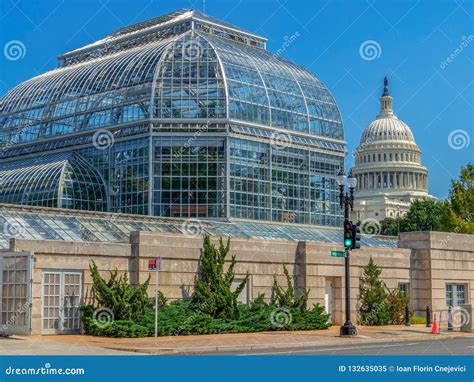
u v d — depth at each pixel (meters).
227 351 36.22
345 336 44.97
